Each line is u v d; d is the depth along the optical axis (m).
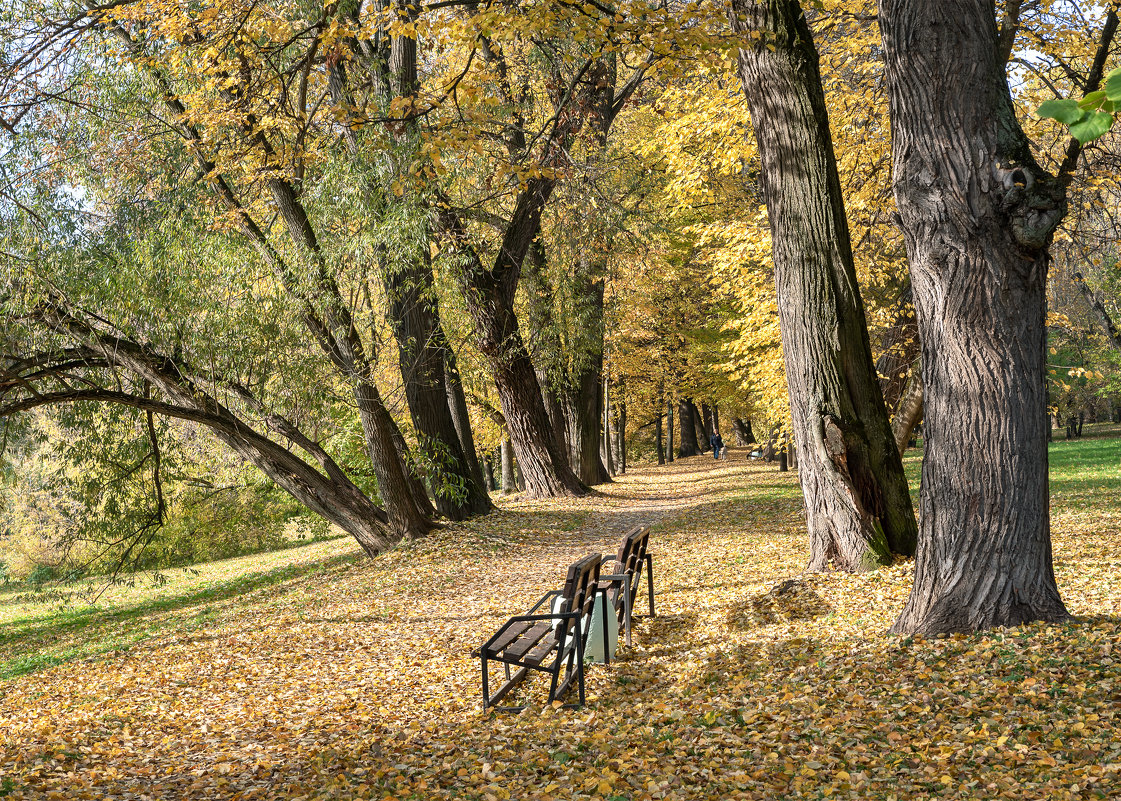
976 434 5.74
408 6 8.98
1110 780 3.60
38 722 6.70
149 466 16.70
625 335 30.02
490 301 19.95
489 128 14.98
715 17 8.23
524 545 15.62
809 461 9.19
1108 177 11.47
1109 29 10.19
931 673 5.20
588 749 4.82
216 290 13.09
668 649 7.10
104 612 17.70
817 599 7.92
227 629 10.55
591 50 8.51
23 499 25.25
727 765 4.34
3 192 11.38
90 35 12.24
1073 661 4.94
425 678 7.12
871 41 12.33
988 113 5.59
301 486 15.87
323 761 5.17
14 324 11.80
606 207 19.20
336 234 13.88
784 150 9.04
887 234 14.13
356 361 14.84
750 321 15.38
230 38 10.97
